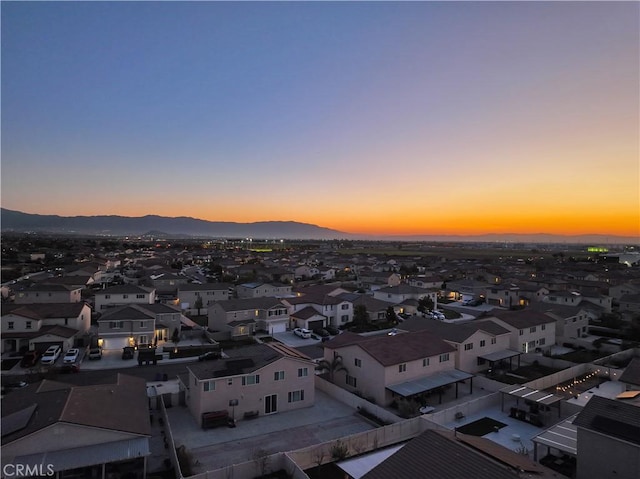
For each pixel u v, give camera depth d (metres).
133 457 22.08
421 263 164.25
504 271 134.00
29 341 47.75
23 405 24.70
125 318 51.47
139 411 26.30
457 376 38.06
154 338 53.34
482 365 44.53
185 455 25.00
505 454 19.47
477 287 95.81
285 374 33.94
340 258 183.88
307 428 30.77
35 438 21.70
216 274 116.06
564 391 37.69
